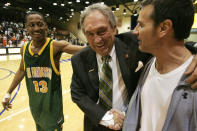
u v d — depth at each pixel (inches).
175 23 15.7
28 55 48.9
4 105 56.6
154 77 20.8
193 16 16.3
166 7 15.5
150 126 21.0
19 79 55.9
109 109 30.6
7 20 655.1
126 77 28.0
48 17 776.3
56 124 50.5
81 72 30.6
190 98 15.9
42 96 50.5
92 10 24.3
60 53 49.6
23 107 101.7
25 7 576.1
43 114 51.7
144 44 18.2
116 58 29.6
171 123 17.1
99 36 24.8
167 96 18.5
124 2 463.8
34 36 45.1
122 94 30.3
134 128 22.5
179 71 17.6
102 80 29.7
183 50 17.7
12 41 426.3
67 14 671.1
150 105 20.9
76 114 95.0
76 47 47.6
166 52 17.7
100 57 29.4
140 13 17.9
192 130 15.7
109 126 26.5
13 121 85.2
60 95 52.4
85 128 36.0
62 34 659.4
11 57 332.5
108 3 473.1
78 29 679.7
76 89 32.1
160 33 16.5
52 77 48.9
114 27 27.3
